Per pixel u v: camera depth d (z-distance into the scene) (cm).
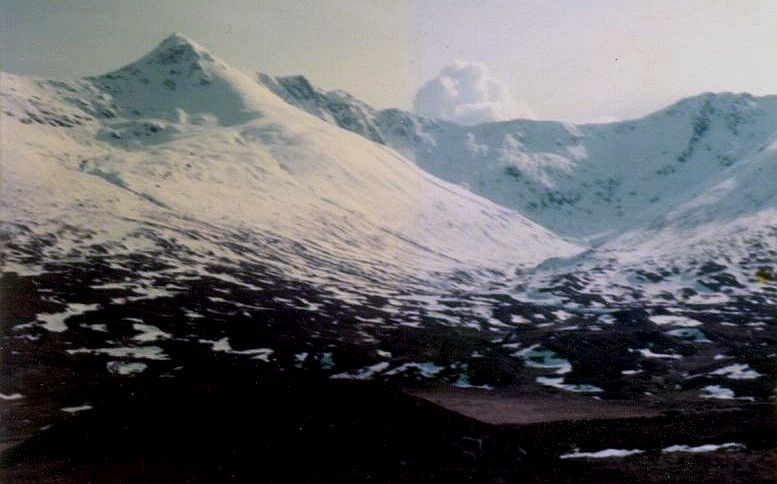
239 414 5119
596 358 8981
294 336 9581
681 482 4266
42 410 6291
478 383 8044
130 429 5006
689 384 7838
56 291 10069
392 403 5269
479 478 4316
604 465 4606
